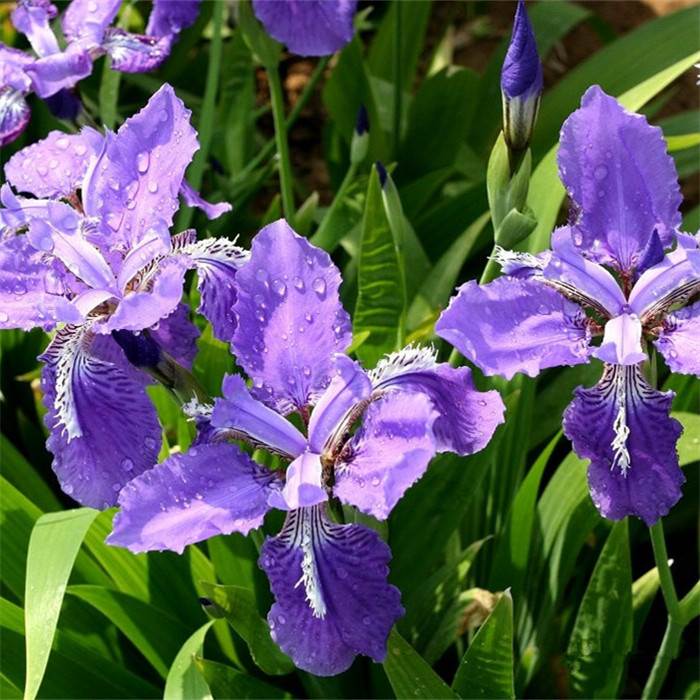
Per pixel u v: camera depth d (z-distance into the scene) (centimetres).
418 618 77
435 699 71
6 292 69
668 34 91
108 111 89
